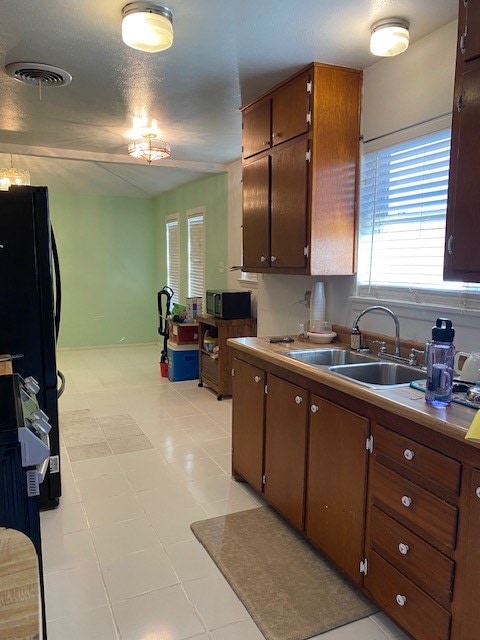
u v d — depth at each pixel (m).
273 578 2.12
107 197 7.42
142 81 2.90
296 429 2.36
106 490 2.91
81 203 7.26
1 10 2.07
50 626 1.82
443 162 2.31
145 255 7.79
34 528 1.52
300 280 3.42
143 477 3.09
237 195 5.18
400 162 2.56
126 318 7.75
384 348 2.58
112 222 7.50
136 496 2.84
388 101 2.60
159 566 2.19
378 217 2.72
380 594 1.83
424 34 2.33
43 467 1.54
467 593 1.46
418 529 1.64
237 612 1.91
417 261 2.47
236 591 2.03
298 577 2.13
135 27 2.03
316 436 2.21
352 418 1.96
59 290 2.84
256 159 3.29
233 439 3.07
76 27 2.23
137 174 6.07
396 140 2.55
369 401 1.82
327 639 1.79
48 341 2.58
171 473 3.15
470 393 1.70
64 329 7.36
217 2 2.01
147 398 4.88
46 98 3.19
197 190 6.20
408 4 2.04
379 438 1.81
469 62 1.75
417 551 1.65
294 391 2.37
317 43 2.41
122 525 2.53
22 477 1.48
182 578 2.11
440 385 1.67
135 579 2.10
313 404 2.22
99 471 3.17
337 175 2.76
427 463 1.59
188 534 2.46
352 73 2.74
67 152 4.71
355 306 2.87
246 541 2.40
